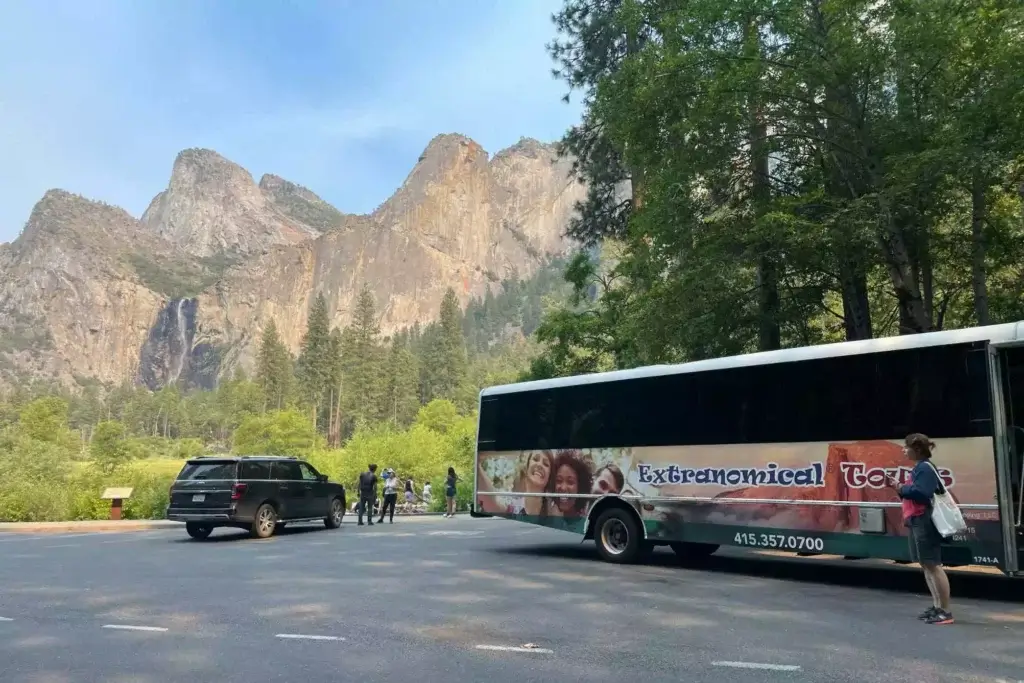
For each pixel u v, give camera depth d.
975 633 7.61
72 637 7.68
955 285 18.52
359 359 179.75
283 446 84.94
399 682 6.01
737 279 17.22
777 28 15.42
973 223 16.17
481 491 15.55
